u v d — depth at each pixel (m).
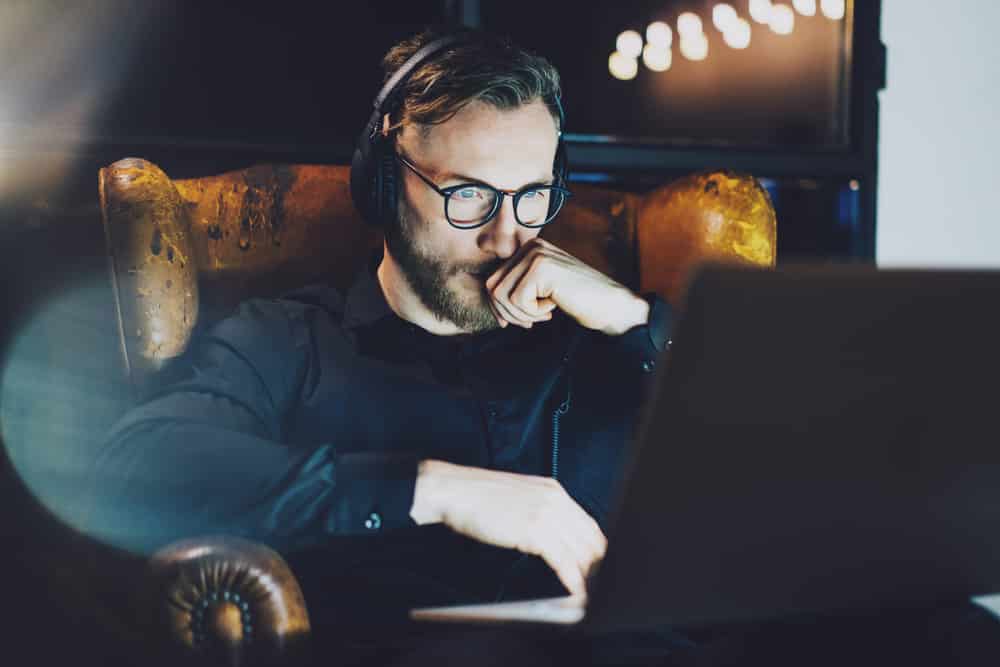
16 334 1.50
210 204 1.34
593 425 1.34
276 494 0.98
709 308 0.61
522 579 1.23
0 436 1.48
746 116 2.04
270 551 0.86
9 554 1.46
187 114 1.77
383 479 0.99
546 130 1.24
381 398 1.29
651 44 1.98
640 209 1.55
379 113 1.26
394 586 1.18
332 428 1.28
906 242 2.09
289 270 1.38
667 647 1.01
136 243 1.18
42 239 1.53
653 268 1.52
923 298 0.64
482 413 1.30
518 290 1.23
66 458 1.48
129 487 1.00
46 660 1.36
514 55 1.24
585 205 1.52
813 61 2.01
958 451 0.70
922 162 2.08
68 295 1.53
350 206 1.42
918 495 0.70
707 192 1.44
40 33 1.69
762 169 1.91
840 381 0.65
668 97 2.01
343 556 1.20
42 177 1.57
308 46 1.81
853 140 1.96
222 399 1.18
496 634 0.82
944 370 0.66
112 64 1.73
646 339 1.25
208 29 1.77
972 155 2.11
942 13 2.06
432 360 1.31
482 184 1.22
